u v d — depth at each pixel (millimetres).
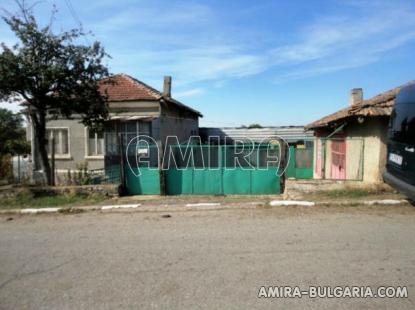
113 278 3719
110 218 6688
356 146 9430
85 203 8203
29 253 4664
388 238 4828
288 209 6879
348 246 4516
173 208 7391
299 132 24891
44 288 3539
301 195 8133
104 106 10234
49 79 8883
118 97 14602
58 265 4168
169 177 9891
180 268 3930
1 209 7621
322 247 4500
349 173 9969
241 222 5969
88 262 4230
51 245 5004
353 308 2977
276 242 4766
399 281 3459
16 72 8695
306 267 3848
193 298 3209
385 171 7195
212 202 8016
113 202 8328
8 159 12000
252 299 3164
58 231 5816
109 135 13984
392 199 7141
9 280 3773
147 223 6148
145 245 4832
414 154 5738
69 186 9109
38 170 14383
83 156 15039
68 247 4875
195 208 7328
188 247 4672
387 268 3773
